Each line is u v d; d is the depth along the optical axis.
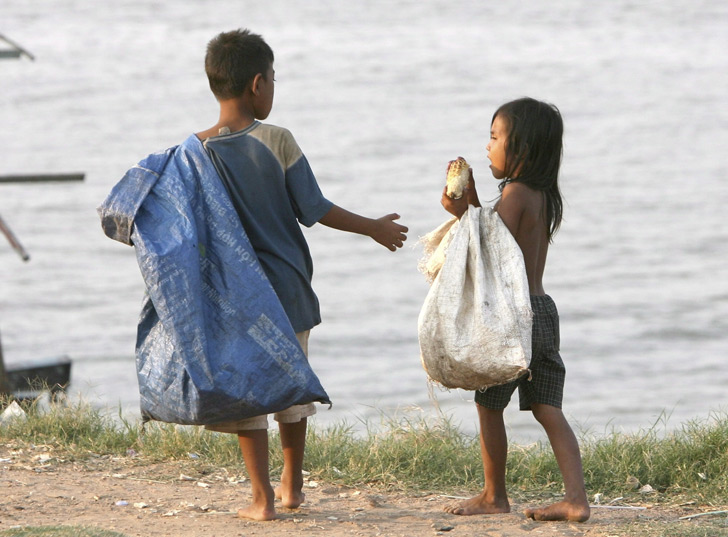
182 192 15.38
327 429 22.78
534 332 15.72
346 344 91.44
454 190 15.85
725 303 103.94
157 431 21.64
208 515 16.44
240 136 15.85
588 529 15.68
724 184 164.25
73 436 21.83
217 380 14.70
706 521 16.45
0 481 18.31
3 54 48.16
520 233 15.87
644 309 102.50
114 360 87.00
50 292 111.00
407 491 18.69
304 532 15.38
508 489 18.95
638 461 19.50
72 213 148.75
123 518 16.09
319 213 16.11
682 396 74.94
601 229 136.25
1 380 42.28
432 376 15.74
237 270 15.20
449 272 15.53
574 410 71.25
